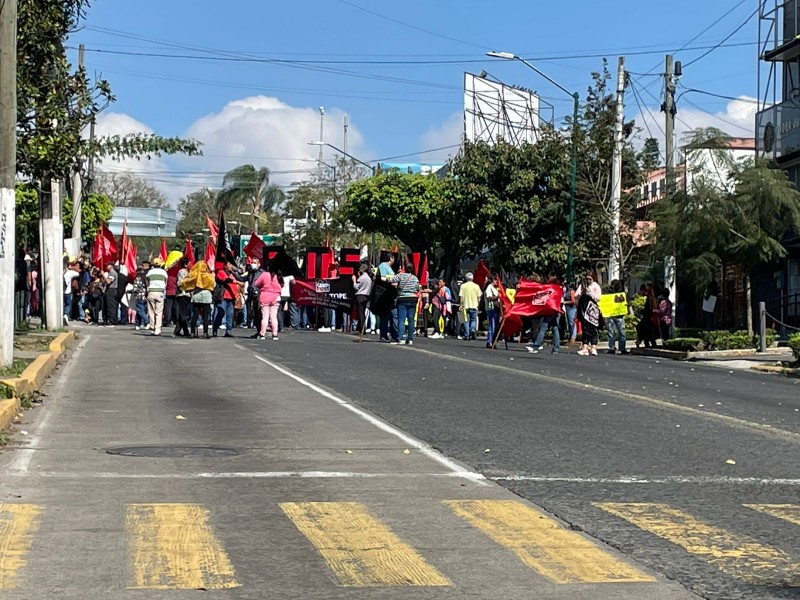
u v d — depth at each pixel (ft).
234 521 26.13
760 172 110.63
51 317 95.35
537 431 42.50
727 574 21.75
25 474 32.04
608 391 57.93
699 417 47.55
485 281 130.41
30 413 46.65
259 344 91.15
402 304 97.86
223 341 94.38
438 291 128.88
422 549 23.58
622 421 45.83
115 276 129.49
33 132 75.56
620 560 22.79
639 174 153.89
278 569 21.83
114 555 22.70
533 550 23.56
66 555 22.65
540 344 95.91
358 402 51.70
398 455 36.55
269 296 100.42
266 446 38.29
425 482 31.63
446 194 172.96
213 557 22.62
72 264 139.74
